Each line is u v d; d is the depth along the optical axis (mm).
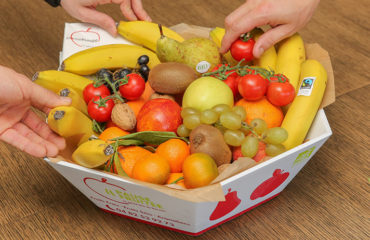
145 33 939
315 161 860
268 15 797
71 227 759
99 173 666
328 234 744
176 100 856
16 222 764
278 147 716
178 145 730
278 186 763
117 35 963
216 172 686
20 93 738
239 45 839
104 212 787
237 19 830
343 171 841
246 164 667
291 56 851
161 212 710
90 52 896
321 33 1144
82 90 856
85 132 783
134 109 818
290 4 795
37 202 797
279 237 742
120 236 748
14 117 759
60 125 727
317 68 805
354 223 759
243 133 722
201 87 768
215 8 1230
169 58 841
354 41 1124
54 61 1052
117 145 717
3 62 1042
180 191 634
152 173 677
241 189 688
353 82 1015
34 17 1196
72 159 745
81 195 812
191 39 875
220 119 715
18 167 857
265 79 771
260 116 768
